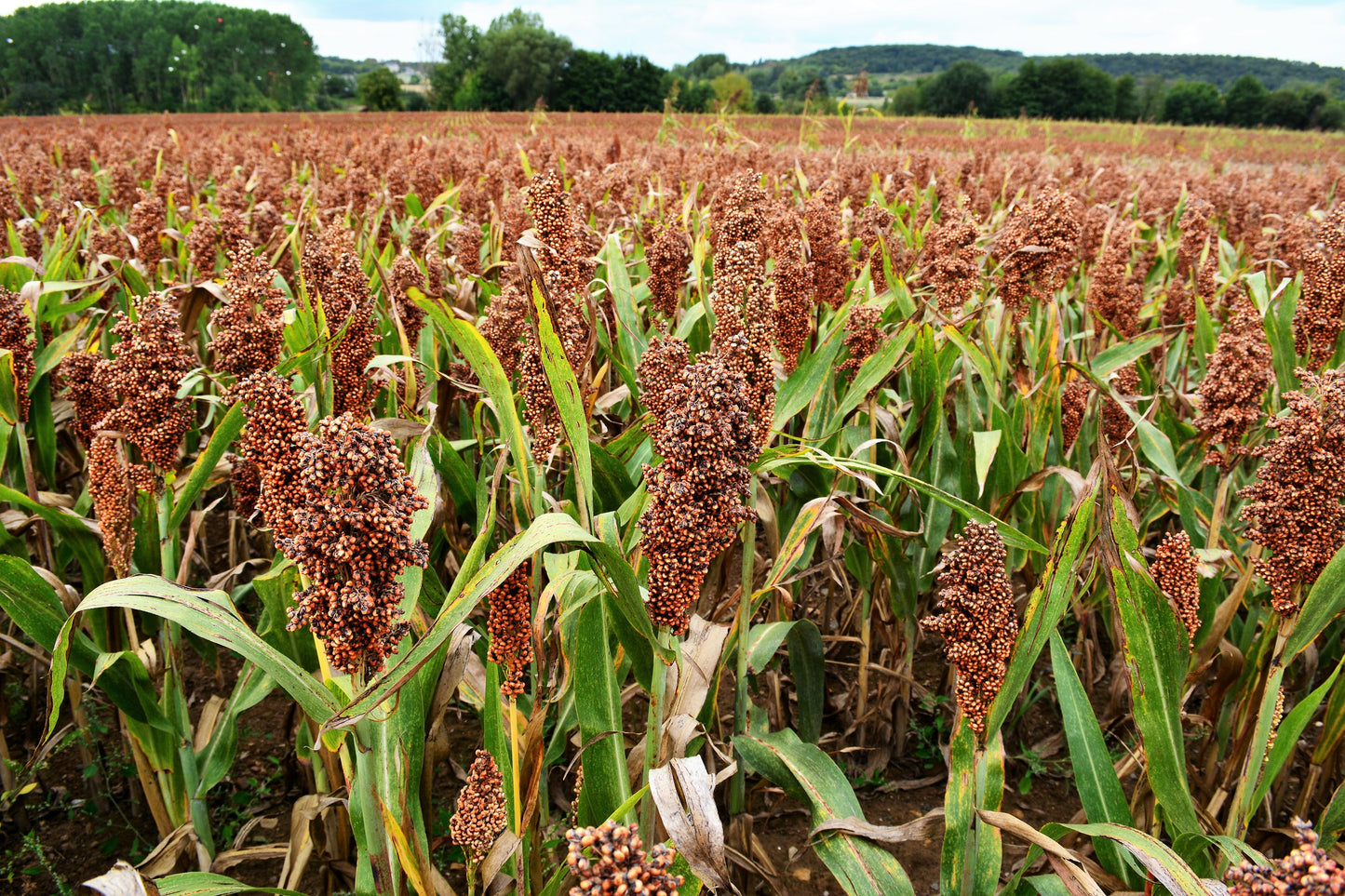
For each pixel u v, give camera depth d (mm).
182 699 3283
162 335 2992
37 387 4062
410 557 1797
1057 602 2209
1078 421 4641
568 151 15734
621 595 2049
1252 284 6258
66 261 5621
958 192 11164
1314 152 42031
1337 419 2553
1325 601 2490
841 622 5234
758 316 2756
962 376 4469
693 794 1823
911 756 4695
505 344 3830
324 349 3402
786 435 3656
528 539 1829
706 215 8594
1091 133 54688
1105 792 2516
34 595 2814
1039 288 4641
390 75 90938
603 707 2504
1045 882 2381
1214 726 3502
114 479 2961
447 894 2635
